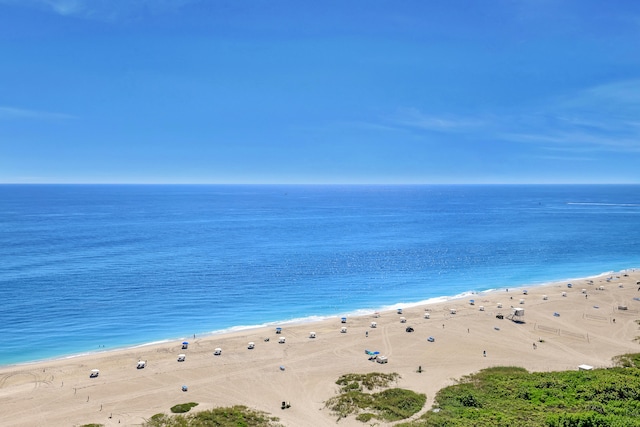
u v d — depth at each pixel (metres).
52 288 86.56
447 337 63.12
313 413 40.75
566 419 31.91
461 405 39.84
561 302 81.75
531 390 42.16
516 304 80.81
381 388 45.91
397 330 66.31
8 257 114.12
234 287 92.50
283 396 44.62
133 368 51.66
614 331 65.25
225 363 53.44
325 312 78.56
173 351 57.47
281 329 66.44
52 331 65.19
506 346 59.38
